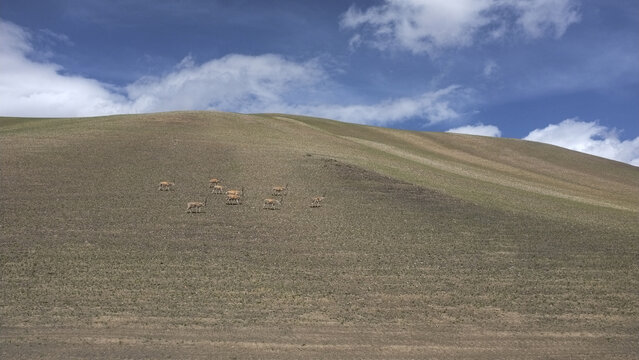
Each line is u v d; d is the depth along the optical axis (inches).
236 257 1127.6
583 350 730.8
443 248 1266.0
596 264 1189.7
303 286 966.4
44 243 1147.9
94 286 912.9
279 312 831.1
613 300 960.3
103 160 2076.8
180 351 663.1
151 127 2945.4
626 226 1654.8
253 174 2009.1
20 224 1273.4
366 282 1008.2
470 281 1041.5
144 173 1924.2
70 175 1815.9
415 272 1083.9
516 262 1182.9
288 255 1160.2
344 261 1135.6
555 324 832.9
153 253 1123.9
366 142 3518.7
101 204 1507.1
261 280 989.2
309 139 3129.9
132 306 826.8
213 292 910.4
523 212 1706.4
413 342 733.9
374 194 1802.4
